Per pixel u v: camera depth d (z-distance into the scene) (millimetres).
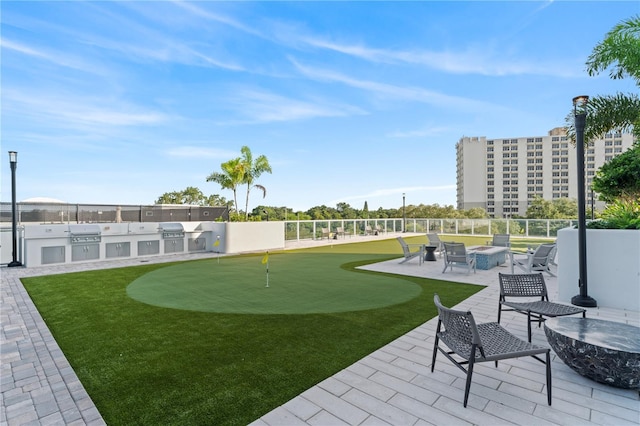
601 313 4918
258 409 2488
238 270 9422
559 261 5773
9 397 2738
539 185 89875
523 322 4605
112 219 13625
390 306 5531
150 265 10461
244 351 3641
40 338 4148
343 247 16297
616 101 7809
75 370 3232
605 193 7645
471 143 95438
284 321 4730
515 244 16297
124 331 4375
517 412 2438
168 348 3758
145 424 2324
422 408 2496
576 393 2707
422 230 25344
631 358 2561
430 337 4047
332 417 2377
